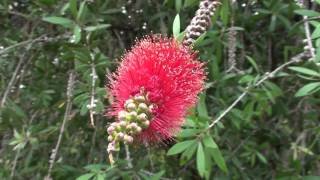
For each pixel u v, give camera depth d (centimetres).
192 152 21
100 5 30
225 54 31
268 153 33
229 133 32
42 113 35
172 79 15
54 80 35
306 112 31
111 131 13
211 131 26
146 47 15
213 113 30
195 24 18
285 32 34
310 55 23
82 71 26
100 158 34
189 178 35
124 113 14
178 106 15
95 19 28
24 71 33
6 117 29
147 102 14
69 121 32
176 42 16
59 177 29
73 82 28
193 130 21
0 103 31
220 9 21
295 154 29
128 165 27
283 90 32
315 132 29
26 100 35
